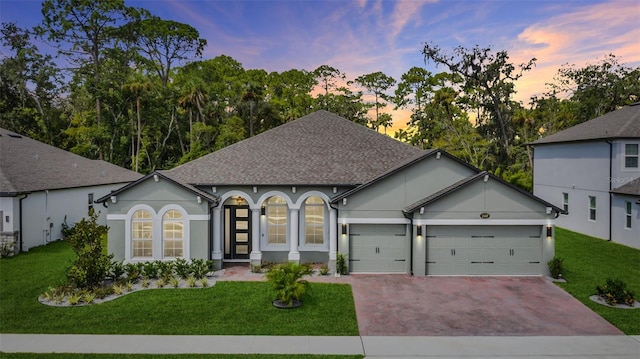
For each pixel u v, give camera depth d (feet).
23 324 37.40
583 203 84.53
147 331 36.06
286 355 31.53
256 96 181.57
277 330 36.65
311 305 43.29
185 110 173.58
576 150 86.89
